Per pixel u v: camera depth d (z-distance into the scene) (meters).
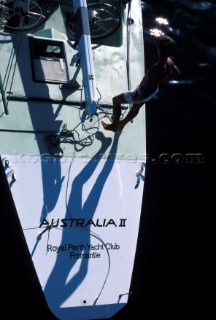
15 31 8.31
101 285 7.15
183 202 8.24
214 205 8.26
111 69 8.30
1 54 7.91
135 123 8.05
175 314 7.26
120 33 8.64
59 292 7.00
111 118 8.00
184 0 10.52
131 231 7.49
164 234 7.93
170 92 9.27
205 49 9.88
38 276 7.00
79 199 7.45
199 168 8.59
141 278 7.52
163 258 7.73
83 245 7.26
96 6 8.50
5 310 6.90
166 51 7.20
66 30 8.67
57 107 7.83
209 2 10.54
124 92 7.79
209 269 7.67
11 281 7.10
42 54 8.13
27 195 7.31
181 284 7.52
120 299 7.15
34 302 7.00
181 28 10.11
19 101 7.71
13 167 7.39
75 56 7.81
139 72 8.44
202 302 7.38
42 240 7.16
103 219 7.43
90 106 7.45
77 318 6.98
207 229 8.02
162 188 8.34
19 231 7.33
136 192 7.69
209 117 9.08
